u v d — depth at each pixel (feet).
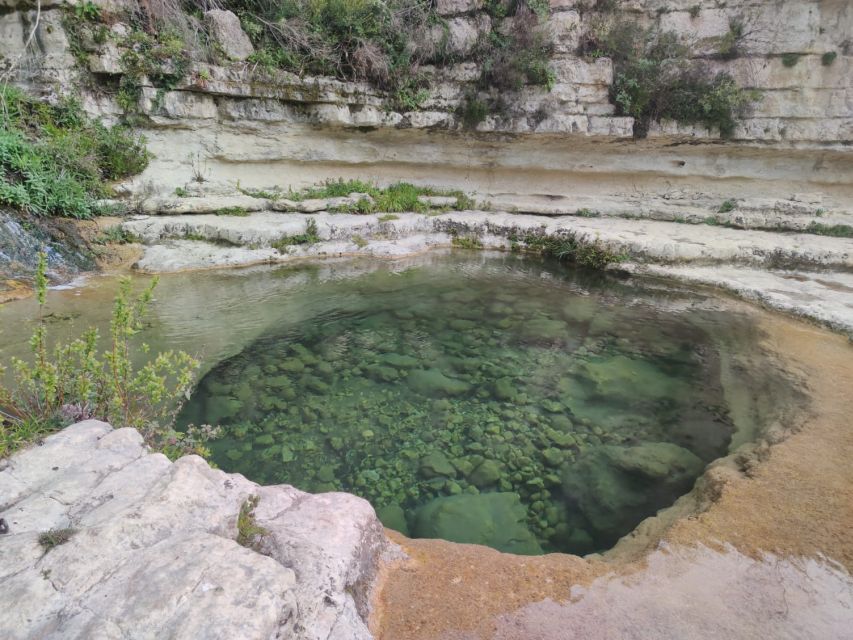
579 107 31.45
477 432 12.61
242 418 12.64
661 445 11.91
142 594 4.66
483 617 6.47
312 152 31.14
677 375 15.51
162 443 9.00
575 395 14.42
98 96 25.04
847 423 11.45
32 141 22.74
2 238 19.53
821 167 31.09
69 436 7.59
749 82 30.37
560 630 6.31
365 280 23.76
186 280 21.75
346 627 5.32
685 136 31.42
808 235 27.58
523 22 30.37
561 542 9.08
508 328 19.01
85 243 22.31
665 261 25.13
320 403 13.57
